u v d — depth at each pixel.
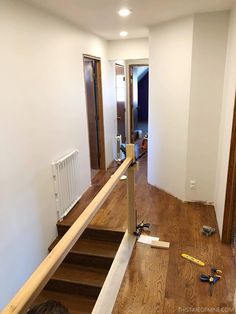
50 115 2.78
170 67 3.38
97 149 4.93
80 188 3.72
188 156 3.34
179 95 3.30
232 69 2.53
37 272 0.94
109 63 4.96
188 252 2.50
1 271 2.05
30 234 2.47
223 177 2.75
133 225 2.71
